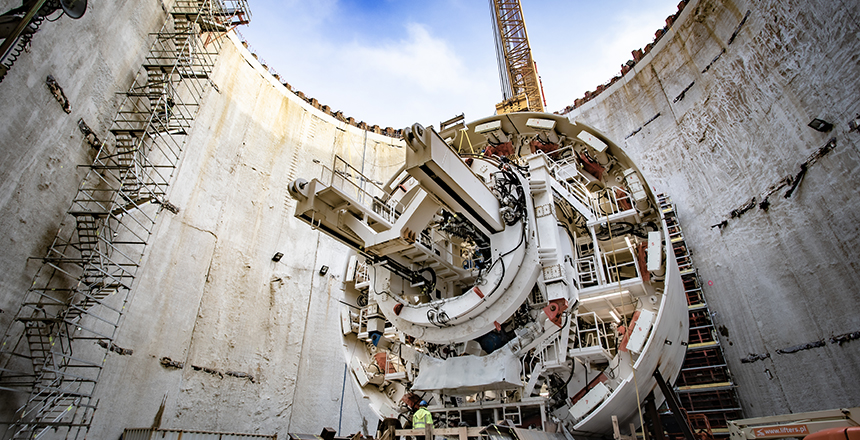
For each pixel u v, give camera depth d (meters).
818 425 5.28
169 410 12.79
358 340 12.45
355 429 17.75
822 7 11.06
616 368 8.73
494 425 6.41
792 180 11.90
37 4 5.95
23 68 7.52
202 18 13.14
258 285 16.81
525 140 12.41
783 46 12.55
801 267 11.50
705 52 16.56
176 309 13.64
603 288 9.22
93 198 9.70
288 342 17.11
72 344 9.91
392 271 8.84
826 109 10.91
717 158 15.17
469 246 10.79
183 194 14.60
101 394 10.80
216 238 15.74
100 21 9.67
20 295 7.92
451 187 6.88
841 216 10.41
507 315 7.68
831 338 10.55
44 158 8.27
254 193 17.83
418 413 6.98
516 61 31.31
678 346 9.47
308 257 19.08
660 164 17.64
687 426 8.21
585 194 10.77
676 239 15.17
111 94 10.30
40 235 8.34
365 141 23.55
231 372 14.94
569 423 8.42
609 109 20.67
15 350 7.89
